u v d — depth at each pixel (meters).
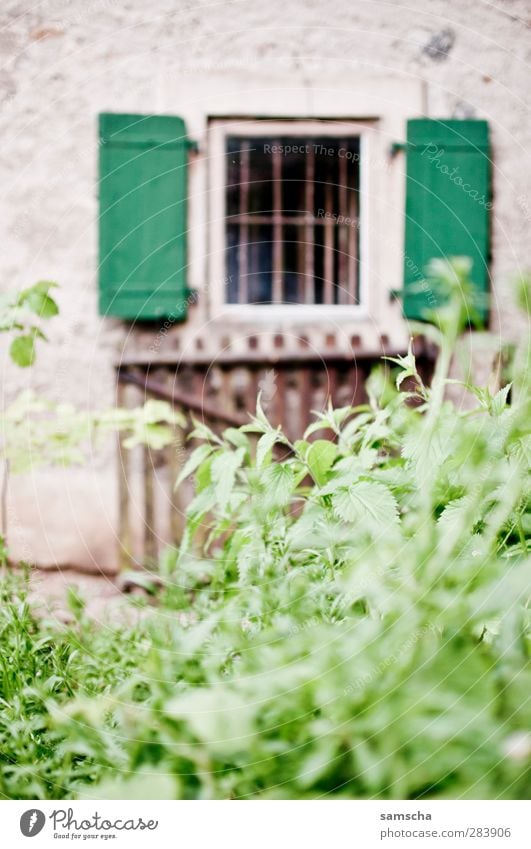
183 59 4.20
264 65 4.21
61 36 4.18
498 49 4.27
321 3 4.21
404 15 4.22
